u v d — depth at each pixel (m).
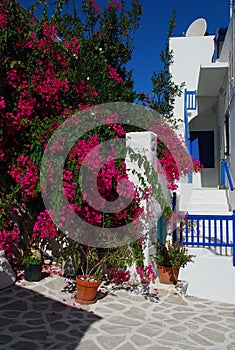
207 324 5.05
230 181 10.34
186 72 15.10
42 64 6.38
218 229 8.48
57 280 6.38
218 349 4.24
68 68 6.82
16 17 6.21
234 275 6.58
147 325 4.88
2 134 5.74
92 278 5.64
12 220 6.74
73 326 4.70
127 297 5.95
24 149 5.84
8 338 4.25
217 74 12.04
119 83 7.91
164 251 6.59
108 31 9.59
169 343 4.34
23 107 5.82
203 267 6.80
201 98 14.59
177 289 6.32
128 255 6.12
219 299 6.48
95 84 7.27
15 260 7.00
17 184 5.79
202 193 11.12
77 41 7.48
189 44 15.15
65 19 9.27
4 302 5.38
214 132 15.13
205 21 15.55
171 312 5.44
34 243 7.02
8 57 5.90
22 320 4.80
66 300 5.61
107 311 5.30
